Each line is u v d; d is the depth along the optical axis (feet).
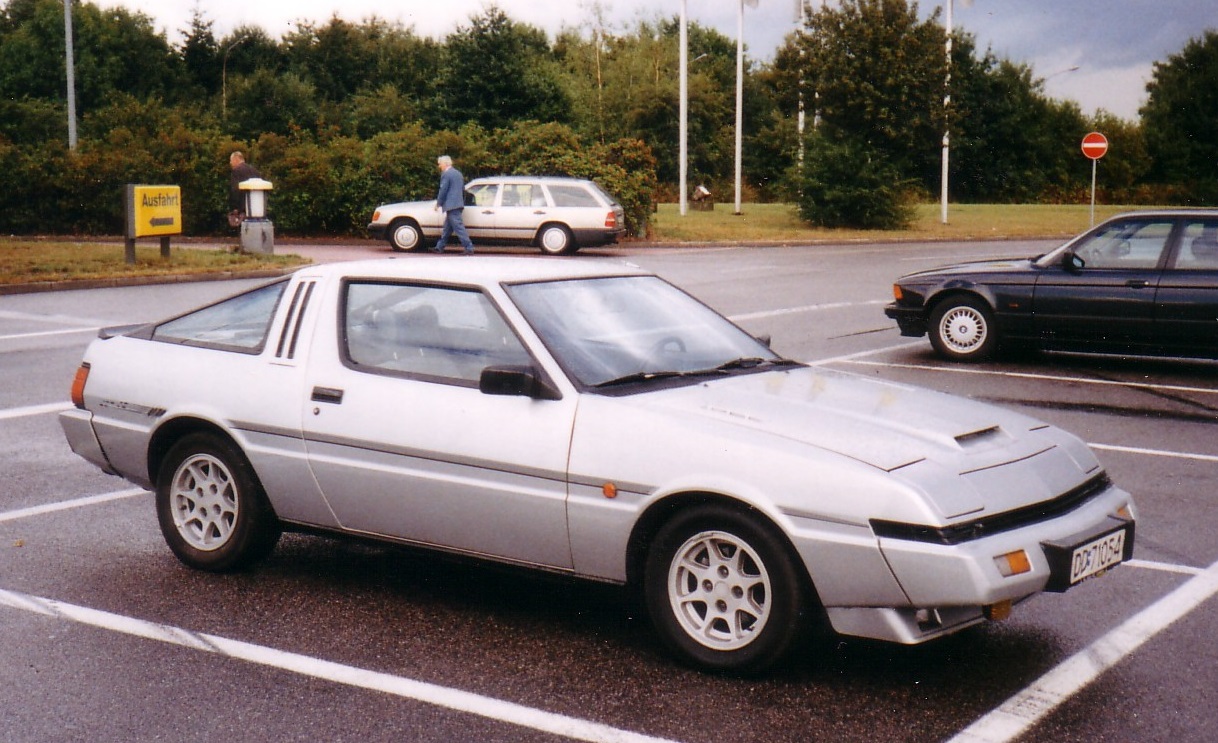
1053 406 33.32
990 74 233.35
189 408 18.37
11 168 98.37
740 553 14.28
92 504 22.72
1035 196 236.63
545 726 13.06
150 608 17.03
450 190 78.43
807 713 13.39
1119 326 38.70
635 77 207.51
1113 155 239.71
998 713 13.39
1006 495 13.80
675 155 206.49
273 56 243.81
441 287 16.99
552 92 148.77
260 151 101.04
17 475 24.82
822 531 13.53
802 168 121.39
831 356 42.19
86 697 13.85
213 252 77.92
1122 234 39.27
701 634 14.62
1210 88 236.02
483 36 144.56
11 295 57.77
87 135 117.08
